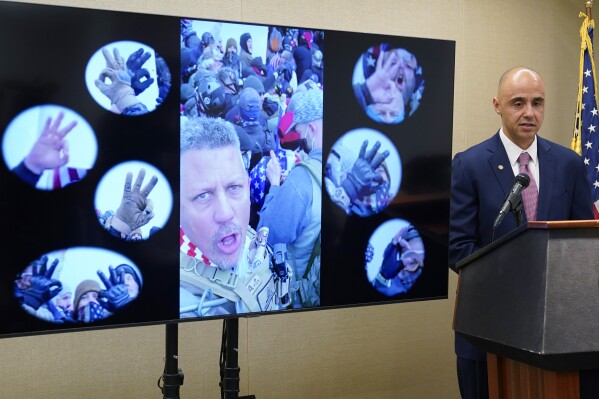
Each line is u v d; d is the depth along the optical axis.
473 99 4.39
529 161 2.84
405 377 4.23
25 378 3.27
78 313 2.20
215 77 2.38
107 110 2.23
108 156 2.23
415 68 2.71
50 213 2.16
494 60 4.47
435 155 2.75
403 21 4.17
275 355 3.86
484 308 1.88
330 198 2.58
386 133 2.67
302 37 2.52
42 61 2.14
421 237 2.73
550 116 4.70
